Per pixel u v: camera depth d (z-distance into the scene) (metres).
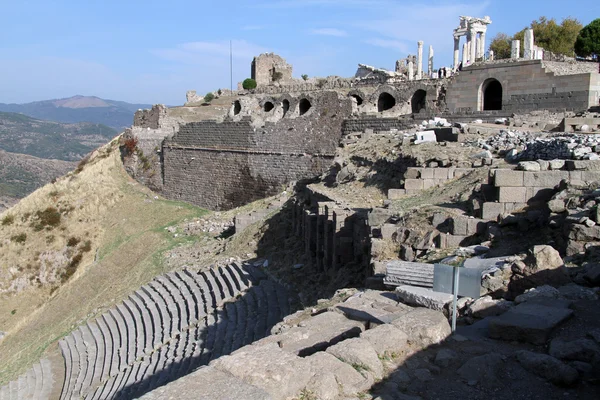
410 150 28.03
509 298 12.03
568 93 35.78
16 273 47.62
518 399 7.91
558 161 17.42
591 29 52.75
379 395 7.91
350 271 20.50
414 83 44.31
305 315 13.59
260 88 68.19
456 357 9.00
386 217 19.55
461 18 56.56
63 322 37.38
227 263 32.97
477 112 37.12
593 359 8.59
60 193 59.12
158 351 25.28
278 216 36.28
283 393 7.45
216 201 55.66
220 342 21.39
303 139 46.69
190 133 59.16
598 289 11.21
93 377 26.36
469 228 16.53
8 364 33.91
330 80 60.66
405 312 11.25
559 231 14.41
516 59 41.22
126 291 37.03
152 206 57.09
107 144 74.38
